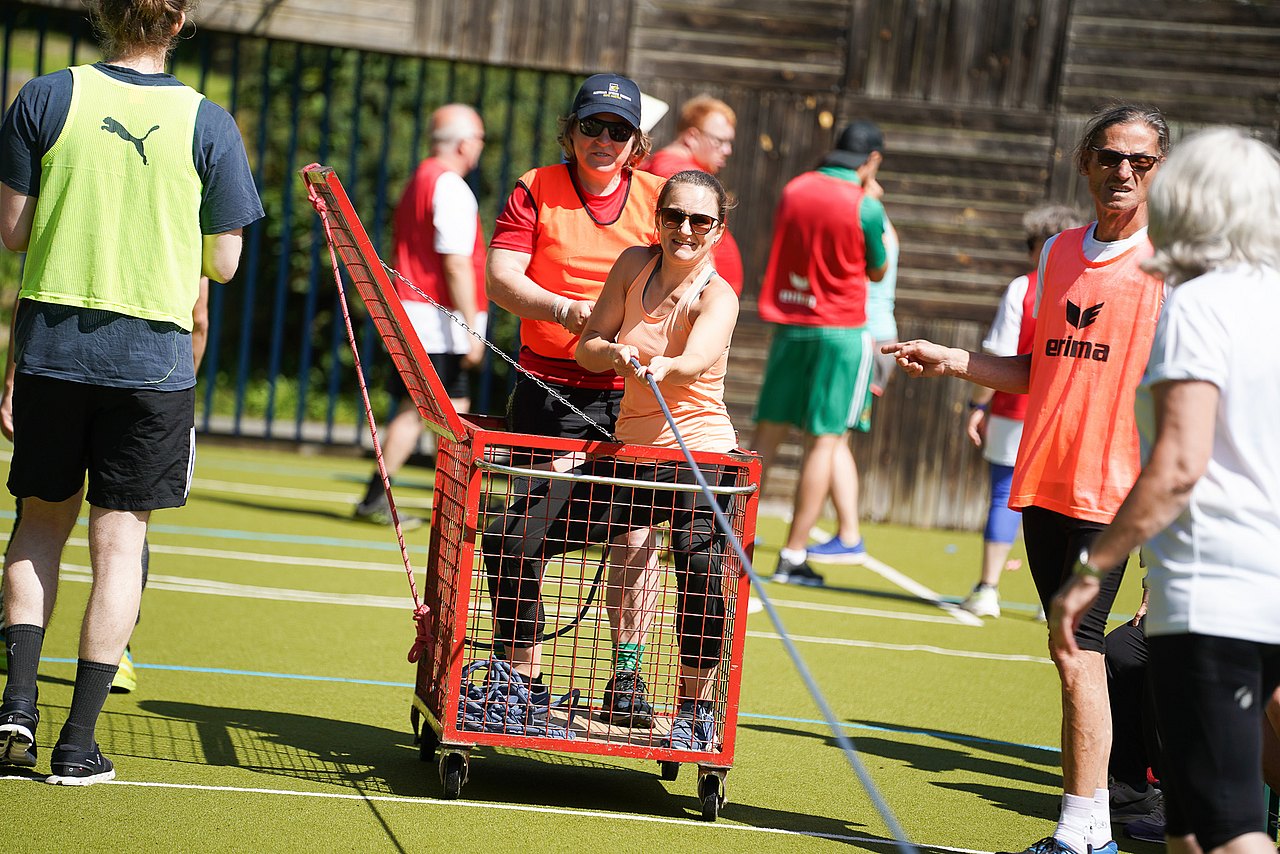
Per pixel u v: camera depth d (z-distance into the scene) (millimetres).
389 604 17656
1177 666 7207
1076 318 9961
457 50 28312
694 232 10414
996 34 28266
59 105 9812
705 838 10016
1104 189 9867
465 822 9914
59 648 14039
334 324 42406
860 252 20828
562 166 12258
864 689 15258
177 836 9117
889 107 28359
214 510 23500
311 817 9734
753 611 19047
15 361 10047
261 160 30578
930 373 10805
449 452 11102
